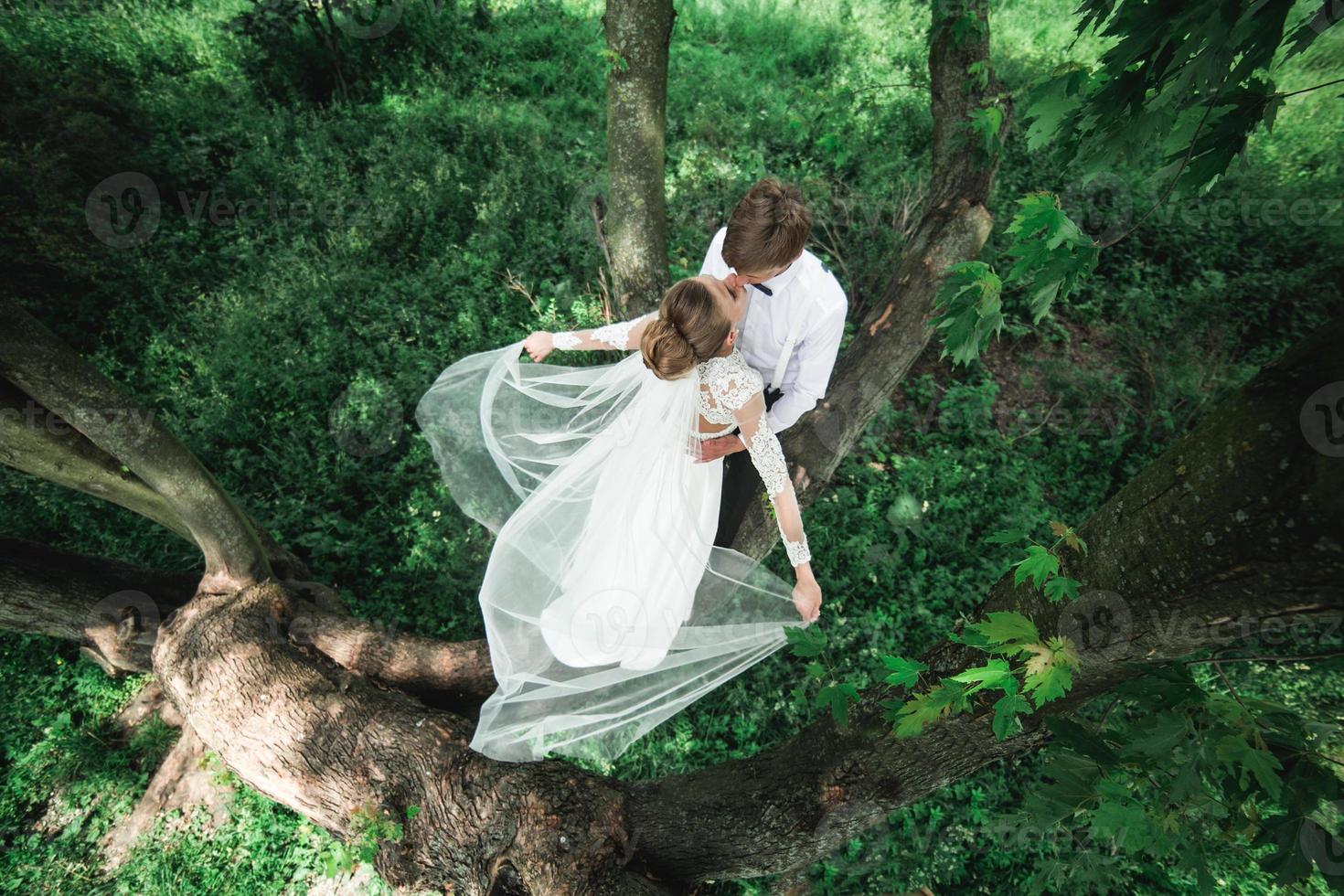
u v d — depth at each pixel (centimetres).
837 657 454
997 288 184
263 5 725
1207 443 160
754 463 262
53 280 575
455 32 837
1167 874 374
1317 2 194
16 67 635
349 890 395
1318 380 142
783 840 304
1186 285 638
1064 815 200
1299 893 181
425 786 329
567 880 300
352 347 567
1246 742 176
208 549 386
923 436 559
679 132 734
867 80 812
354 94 781
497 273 613
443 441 353
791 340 260
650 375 288
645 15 384
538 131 722
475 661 380
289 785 351
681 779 337
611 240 429
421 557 478
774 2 899
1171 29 153
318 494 517
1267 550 151
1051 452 555
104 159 610
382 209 634
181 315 589
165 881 398
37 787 431
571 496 323
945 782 283
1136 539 180
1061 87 192
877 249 611
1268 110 159
